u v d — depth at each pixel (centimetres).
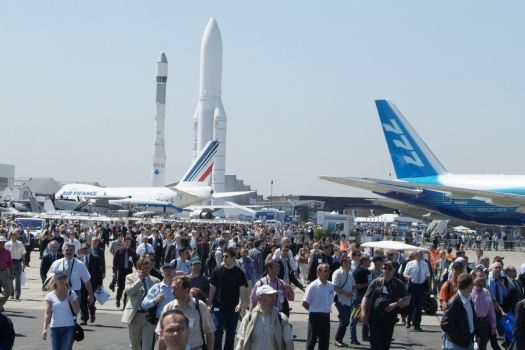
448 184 6194
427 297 2525
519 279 1964
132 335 1402
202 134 15988
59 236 3406
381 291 1432
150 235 4169
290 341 1141
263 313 1145
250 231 5941
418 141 6359
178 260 1956
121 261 2409
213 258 2419
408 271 2170
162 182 16200
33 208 9238
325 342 1544
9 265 2095
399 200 6384
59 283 1338
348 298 1848
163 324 699
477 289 1452
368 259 1945
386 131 6438
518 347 1220
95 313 2298
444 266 2812
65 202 9262
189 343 1119
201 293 1195
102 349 1672
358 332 2173
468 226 8256
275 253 2334
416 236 7725
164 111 16362
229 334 1520
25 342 1739
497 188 6044
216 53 16038
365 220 12300
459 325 1254
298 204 16462
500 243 8238
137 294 1393
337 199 19600
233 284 1513
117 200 9381
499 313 1669
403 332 2141
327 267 1532
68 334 1341
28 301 2614
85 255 2084
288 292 1553
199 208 10306
